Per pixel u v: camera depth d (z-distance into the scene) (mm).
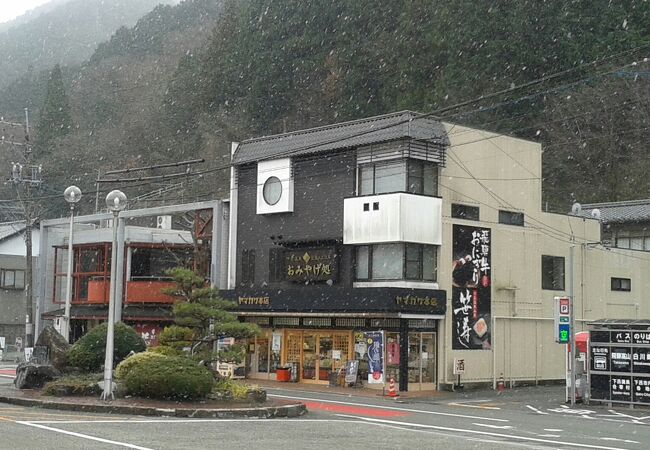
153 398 20359
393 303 29781
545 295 35562
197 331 23156
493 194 33969
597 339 26094
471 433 17969
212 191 55062
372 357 31266
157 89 78000
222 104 65312
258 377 35625
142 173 64500
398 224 30359
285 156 35094
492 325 33219
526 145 35531
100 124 76688
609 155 54969
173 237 44875
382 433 16828
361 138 32219
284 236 35250
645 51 48250
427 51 51344
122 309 42375
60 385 21156
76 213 67188
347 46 57062
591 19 50188
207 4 91000
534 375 34625
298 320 34312
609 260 38812
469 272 32656
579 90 53188
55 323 46062
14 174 44719
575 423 20875
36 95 87375
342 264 32719
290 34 62000
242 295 35469
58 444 12633
